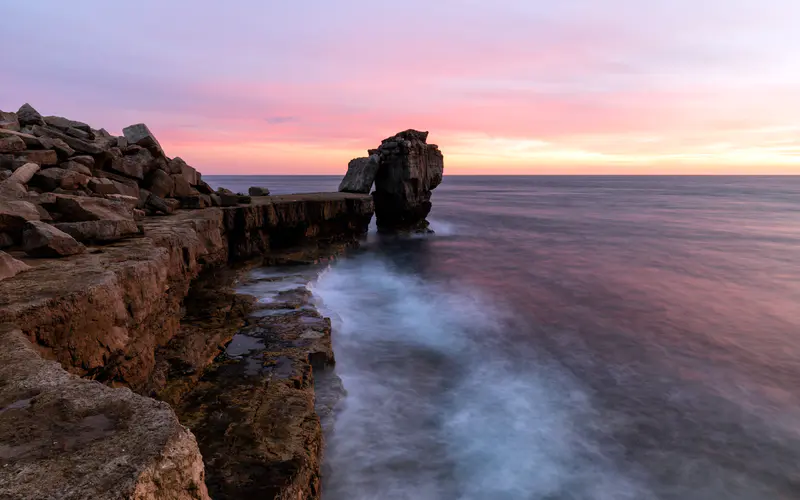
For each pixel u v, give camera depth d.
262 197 30.52
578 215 65.06
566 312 19.30
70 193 12.80
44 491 2.49
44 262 7.75
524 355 14.58
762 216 64.50
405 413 10.83
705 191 148.88
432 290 22.48
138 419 3.26
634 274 27.09
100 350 6.35
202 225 16.19
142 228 11.24
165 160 21.23
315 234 30.19
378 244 37.41
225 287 16.36
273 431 7.46
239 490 6.07
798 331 17.25
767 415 11.34
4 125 15.69
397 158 42.59
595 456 9.64
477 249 35.84
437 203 91.00
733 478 9.11
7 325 5.02
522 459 9.42
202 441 7.12
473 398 11.71
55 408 3.39
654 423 10.90
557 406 11.52
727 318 18.77
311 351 10.81
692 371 13.70
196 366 9.38
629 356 14.73
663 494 8.65
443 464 9.14
